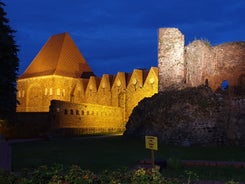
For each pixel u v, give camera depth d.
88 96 59.66
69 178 6.88
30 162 16.16
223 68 36.69
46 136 36.53
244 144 24.25
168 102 27.89
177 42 31.42
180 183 7.55
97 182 6.98
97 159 17.00
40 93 64.06
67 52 66.94
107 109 48.69
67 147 23.25
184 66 31.55
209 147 24.00
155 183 6.77
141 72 54.22
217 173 12.87
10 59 21.38
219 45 36.94
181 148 23.20
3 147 12.91
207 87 27.69
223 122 25.38
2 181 6.84
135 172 7.39
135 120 30.22
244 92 35.69
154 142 10.90
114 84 55.50
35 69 67.12
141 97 51.81
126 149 21.67
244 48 35.91
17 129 40.44
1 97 21.11
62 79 62.84
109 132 46.09
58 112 40.25
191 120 25.91
